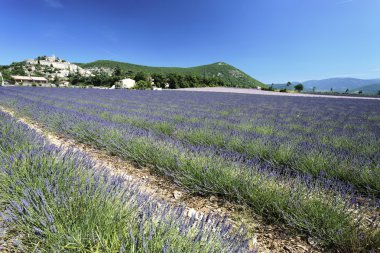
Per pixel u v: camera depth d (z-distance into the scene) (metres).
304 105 15.80
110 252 1.18
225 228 1.50
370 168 2.96
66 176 1.95
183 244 1.26
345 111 12.31
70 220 1.38
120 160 3.63
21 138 3.09
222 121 6.80
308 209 2.00
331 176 2.96
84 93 20.30
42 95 15.95
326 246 1.76
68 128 5.05
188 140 4.59
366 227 1.88
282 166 3.36
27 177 1.85
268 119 7.95
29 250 1.30
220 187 2.46
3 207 1.66
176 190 2.65
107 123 5.21
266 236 1.87
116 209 1.51
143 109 9.57
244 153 3.74
